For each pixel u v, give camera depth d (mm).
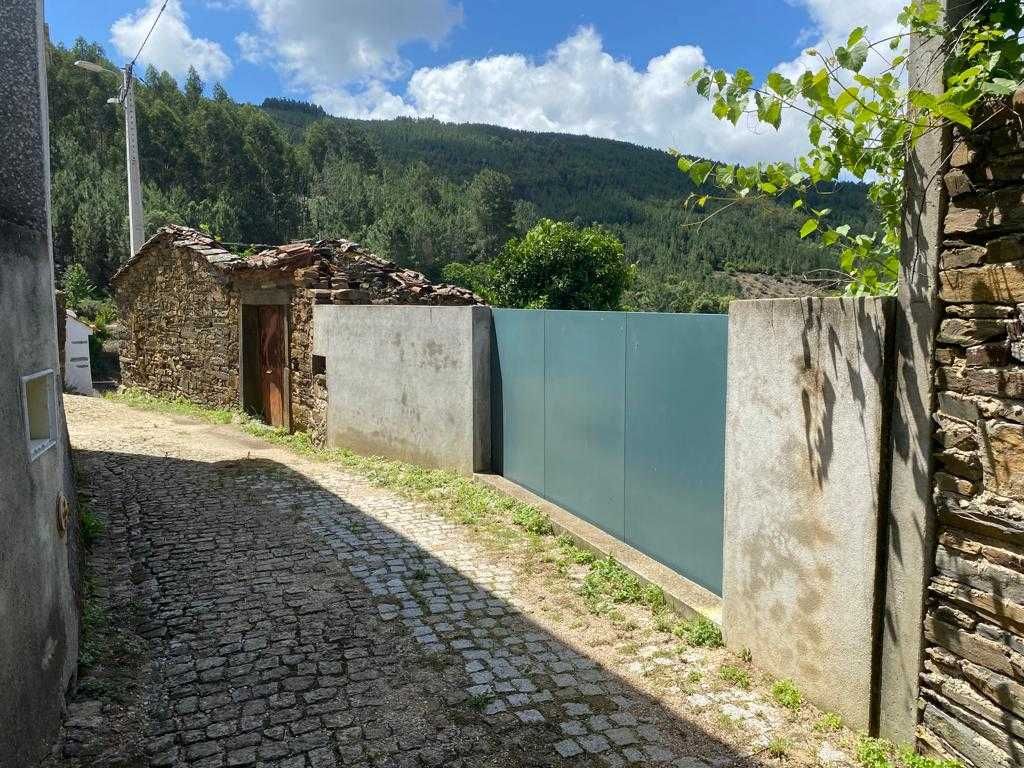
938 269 2617
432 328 7680
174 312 13195
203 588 4578
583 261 26125
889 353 2781
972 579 2541
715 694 3400
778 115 2781
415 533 5727
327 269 9719
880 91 2580
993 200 2404
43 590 2832
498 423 7172
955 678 2623
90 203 54281
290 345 10062
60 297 10672
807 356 3160
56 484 3176
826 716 3094
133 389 15008
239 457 8406
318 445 9445
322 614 4238
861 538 2914
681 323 4508
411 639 3949
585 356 5613
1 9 2682
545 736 3068
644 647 3896
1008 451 2389
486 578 4848
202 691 3385
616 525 5324
